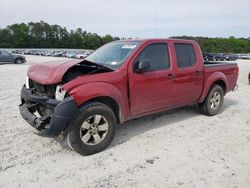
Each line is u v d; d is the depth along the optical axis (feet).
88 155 12.75
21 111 13.71
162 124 17.52
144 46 14.82
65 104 11.60
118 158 12.51
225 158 12.67
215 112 19.80
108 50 16.16
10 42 335.06
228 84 21.16
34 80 13.11
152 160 12.35
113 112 13.33
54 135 11.80
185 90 17.10
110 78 13.11
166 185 10.34
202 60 18.37
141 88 14.40
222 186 10.32
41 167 11.53
